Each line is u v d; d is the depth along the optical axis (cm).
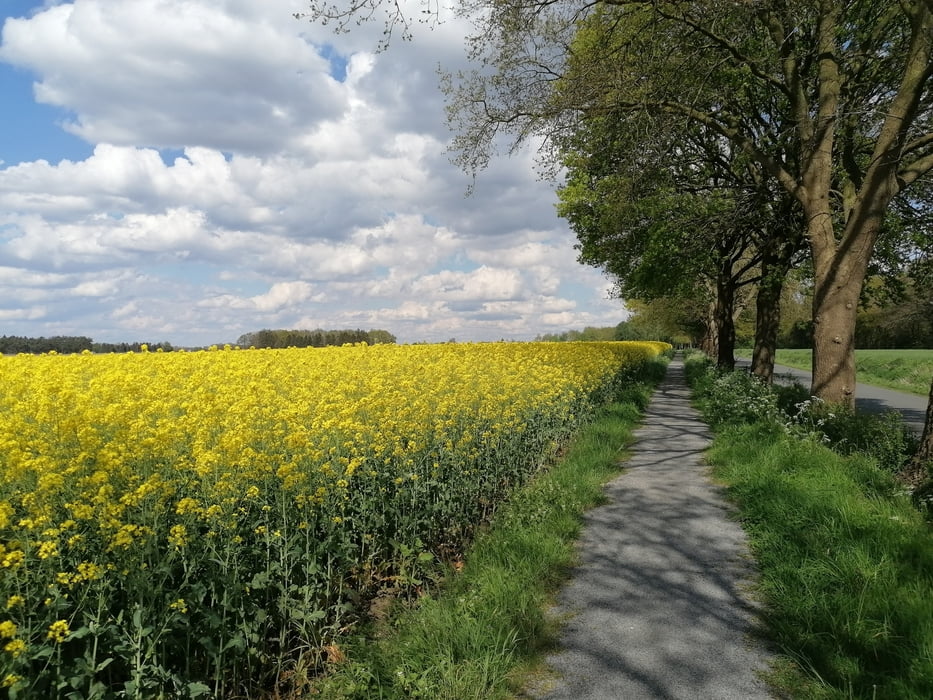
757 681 376
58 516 371
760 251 2061
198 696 356
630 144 1346
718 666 393
